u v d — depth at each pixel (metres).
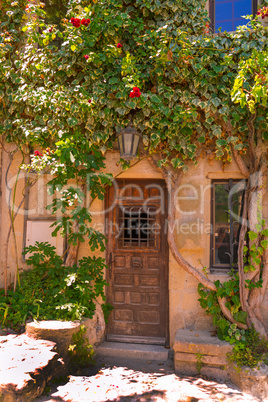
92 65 4.46
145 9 4.35
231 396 3.38
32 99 4.47
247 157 4.32
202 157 4.39
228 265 4.42
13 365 3.04
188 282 4.39
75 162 4.31
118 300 4.76
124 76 4.34
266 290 4.17
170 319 4.42
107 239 4.63
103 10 4.32
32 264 4.71
